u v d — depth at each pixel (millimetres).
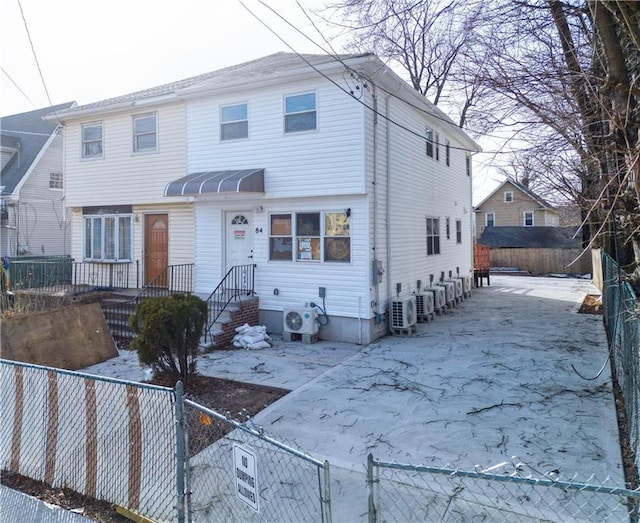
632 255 8914
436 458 4766
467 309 14469
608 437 5105
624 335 5867
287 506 3957
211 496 4055
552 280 24234
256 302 11328
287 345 10039
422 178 13820
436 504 3959
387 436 5324
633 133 5117
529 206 37188
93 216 14234
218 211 12172
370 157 10320
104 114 13836
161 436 3961
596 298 16219
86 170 14273
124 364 8539
